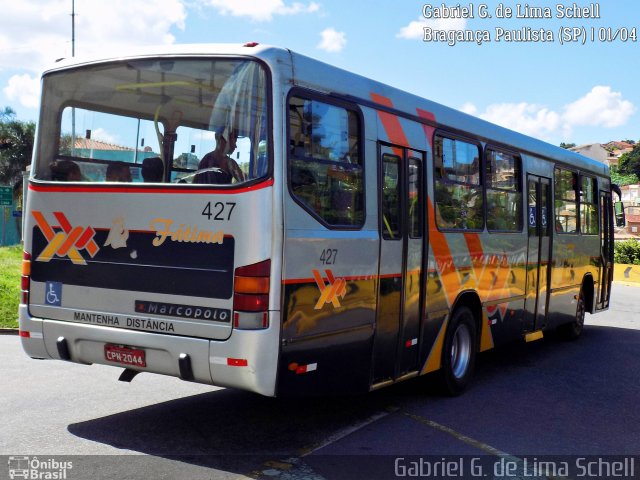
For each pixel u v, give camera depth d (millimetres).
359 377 6066
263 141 5203
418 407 7242
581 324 12305
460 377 7867
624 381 8898
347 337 5875
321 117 5656
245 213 5129
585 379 8961
